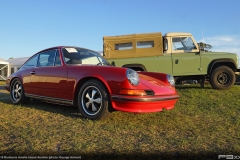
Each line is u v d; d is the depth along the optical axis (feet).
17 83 15.69
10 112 12.70
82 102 11.30
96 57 14.17
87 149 7.50
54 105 15.01
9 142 8.11
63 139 8.40
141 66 23.45
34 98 14.03
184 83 29.60
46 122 10.69
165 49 24.34
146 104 10.03
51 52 13.80
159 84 11.59
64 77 12.05
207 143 8.43
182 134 9.39
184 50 24.29
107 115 10.64
